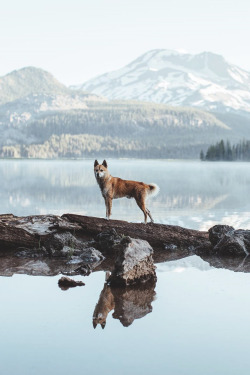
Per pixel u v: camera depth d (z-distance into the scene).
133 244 8.78
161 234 12.24
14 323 6.18
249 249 11.48
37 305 6.99
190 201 31.17
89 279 8.77
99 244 11.66
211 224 18.34
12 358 5.10
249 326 6.11
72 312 6.68
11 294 7.59
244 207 26.41
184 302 7.20
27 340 5.61
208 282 8.48
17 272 9.26
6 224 11.72
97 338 5.69
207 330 5.98
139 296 7.56
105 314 6.59
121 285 8.23
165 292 7.80
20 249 11.58
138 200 12.30
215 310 6.78
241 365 4.95
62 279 8.33
